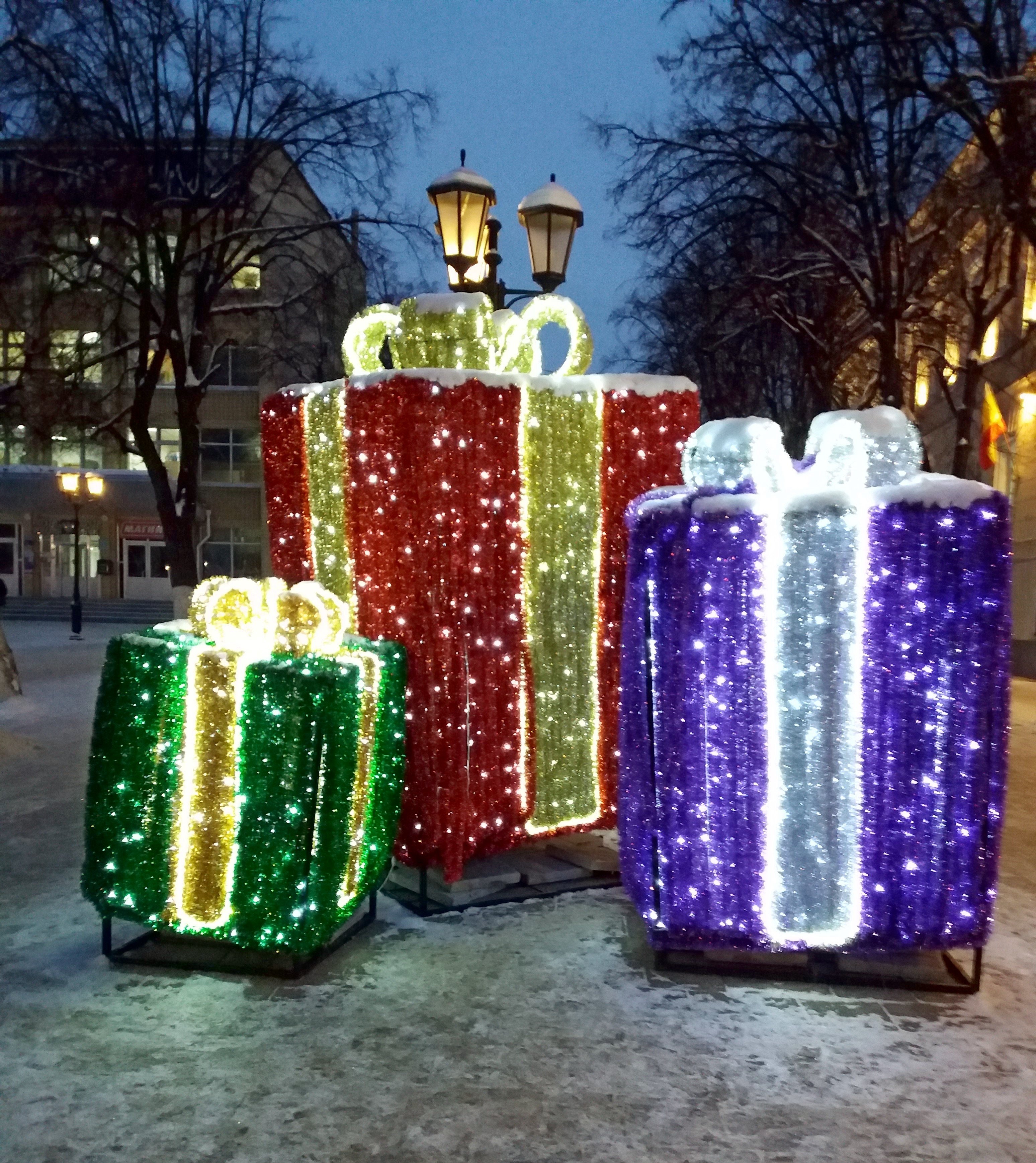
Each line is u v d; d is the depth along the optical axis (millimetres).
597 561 5020
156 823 3826
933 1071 3146
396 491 4461
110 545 33562
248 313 16906
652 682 3779
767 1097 2986
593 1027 3408
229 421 32031
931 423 24875
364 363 5094
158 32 14695
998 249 16156
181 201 15000
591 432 4934
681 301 18328
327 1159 2674
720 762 3746
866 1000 3646
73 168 14617
